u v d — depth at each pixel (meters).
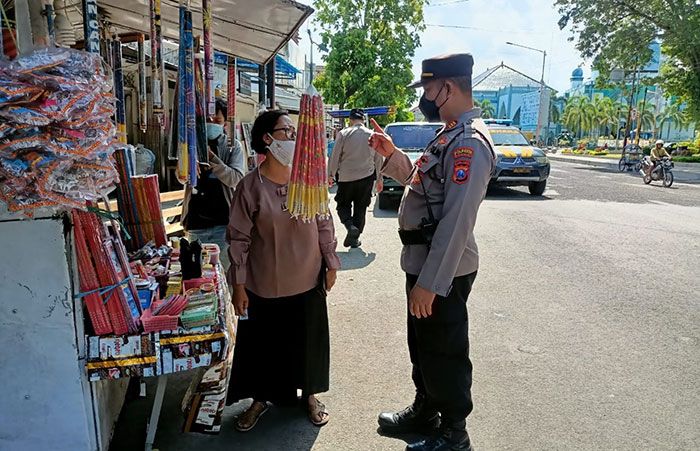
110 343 2.16
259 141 2.55
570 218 9.01
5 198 1.72
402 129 10.70
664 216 9.31
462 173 2.20
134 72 6.84
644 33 23.52
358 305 4.65
